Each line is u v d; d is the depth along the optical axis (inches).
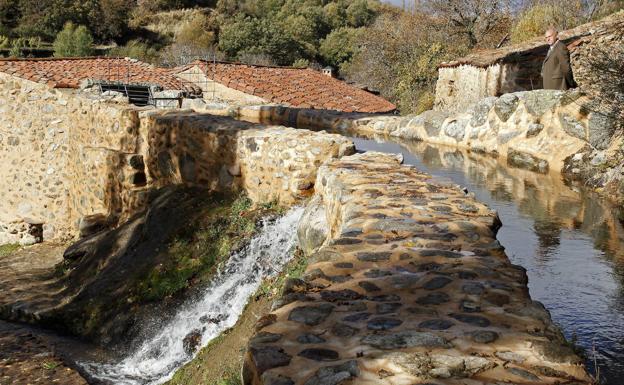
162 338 244.4
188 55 1708.9
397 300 107.3
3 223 490.6
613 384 107.4
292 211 266.2
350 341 91.2
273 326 97.3
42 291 340.2
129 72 598.5
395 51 1187.3
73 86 483.5
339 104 600.1
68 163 466.6
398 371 81.8
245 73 646.5
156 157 369.7
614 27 430.0
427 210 164.6
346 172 215.5
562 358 85.4
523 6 970.7
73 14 1840.6
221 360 193.8
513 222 209.3
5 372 244.1
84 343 272.4
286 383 79.4
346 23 2369.6
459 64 589.3
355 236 144.3
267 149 290.2
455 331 93.7
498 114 356.8
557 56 345.1
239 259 257.0
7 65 505.0
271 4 2396.7
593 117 287.0
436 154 352.8
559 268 163.9
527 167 312.3
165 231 308.8
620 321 131.6
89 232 398.3
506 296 107.3
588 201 241.3
